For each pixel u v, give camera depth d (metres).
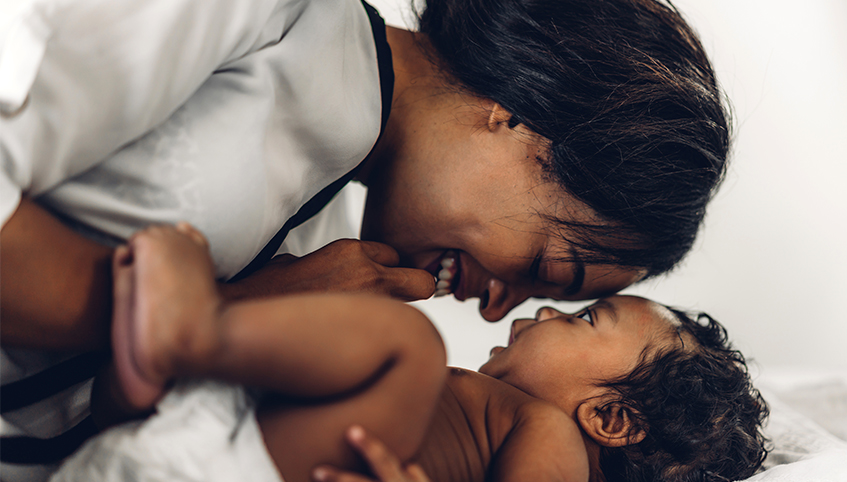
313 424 0.48
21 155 0.43
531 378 0.80
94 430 0.55
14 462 0.50
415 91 0.74
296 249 0.87
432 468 0.58
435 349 0.50
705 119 0.73
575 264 0.76
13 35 0.43
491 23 0.70
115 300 0.44
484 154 0.71
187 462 0.47
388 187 0.76
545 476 0.57
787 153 1.50
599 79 0.68
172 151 0.52
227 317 0.44
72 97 0.45
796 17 1.49
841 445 0.94
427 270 0.85
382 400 0.47
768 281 1.52
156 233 0.45
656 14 0.76
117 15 0.46
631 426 0.76
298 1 0.59
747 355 1.53
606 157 0.69
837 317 1.53
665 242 0.75
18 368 0.53
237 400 0.51
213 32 0.51
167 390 0.49
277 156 0.58
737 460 0.81
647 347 0.80
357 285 0.68
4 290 0.42
